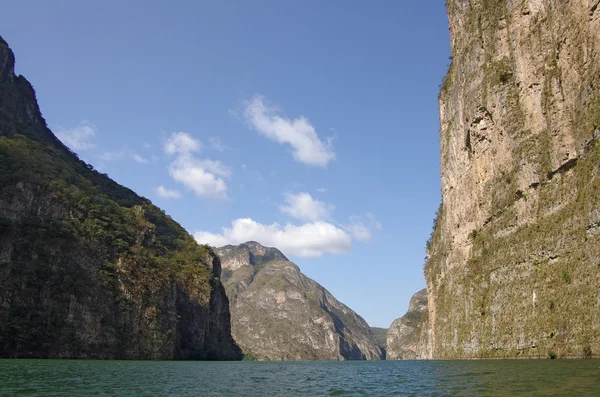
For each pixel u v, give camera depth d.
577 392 21.67
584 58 46.16
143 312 96.94
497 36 67.25
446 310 82.50
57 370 47.31
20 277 81.75
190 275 121.00
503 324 57.16
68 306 86.00
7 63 144.88
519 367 38.56
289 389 34.38
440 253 95.50
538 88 56.31
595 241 41.97
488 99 67.00
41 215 94.56
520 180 58.00
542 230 51.78
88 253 95.62
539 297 50.25
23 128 133.25
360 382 39.75
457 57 83.88
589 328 41.41
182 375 47.25
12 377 38.22
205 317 119.31
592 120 44.25
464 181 78.25
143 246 114.62
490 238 65.12
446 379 34.69
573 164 48.62
